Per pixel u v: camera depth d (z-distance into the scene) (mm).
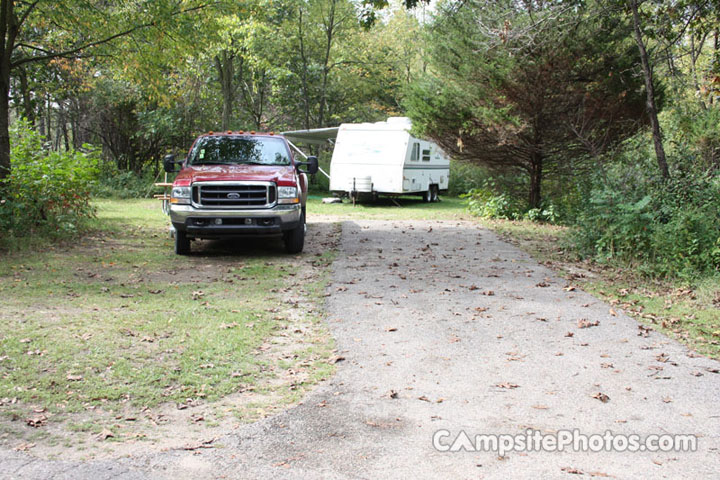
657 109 14227
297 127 35344
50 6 12125
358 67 33875
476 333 6234
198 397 4551
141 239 12055
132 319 6305
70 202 11953
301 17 29312
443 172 25266
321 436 3984
